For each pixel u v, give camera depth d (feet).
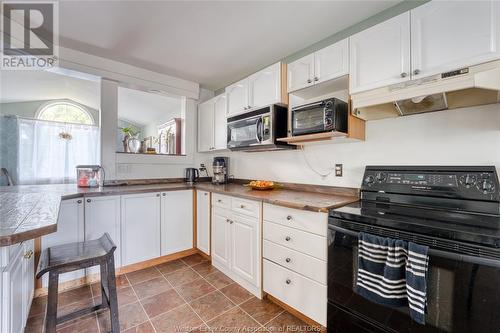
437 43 4.17
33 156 12.30
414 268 3.34
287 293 5.42
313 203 5.09
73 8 5.49
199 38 6.84
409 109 5.02
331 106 5.36
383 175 5.38
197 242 9.05
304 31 6.47
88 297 6.19
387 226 3.76
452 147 4.76
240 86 8.27
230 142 8.48
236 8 5.50
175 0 5.23
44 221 3.21
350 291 4.22
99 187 7.98
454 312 3.12
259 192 7.04
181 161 10.48
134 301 6.02
